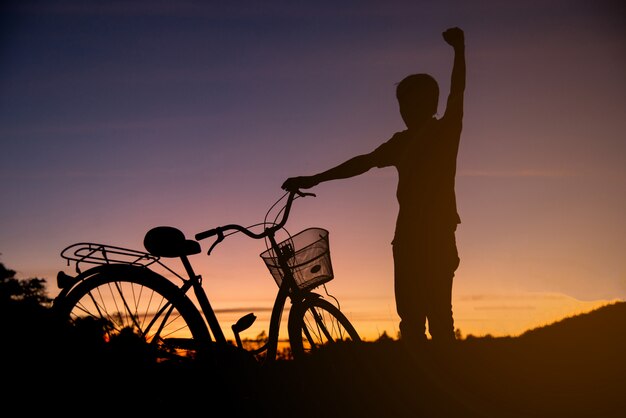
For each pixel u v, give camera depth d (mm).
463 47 5082
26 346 3912
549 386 5594
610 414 4910
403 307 5070
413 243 4969
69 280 4195
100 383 4027
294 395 4781
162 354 4281
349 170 5133
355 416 4793
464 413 4973
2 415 3816
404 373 5066
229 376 4453
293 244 5066
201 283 4633
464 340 7320
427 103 5098
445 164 4973
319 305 5211
